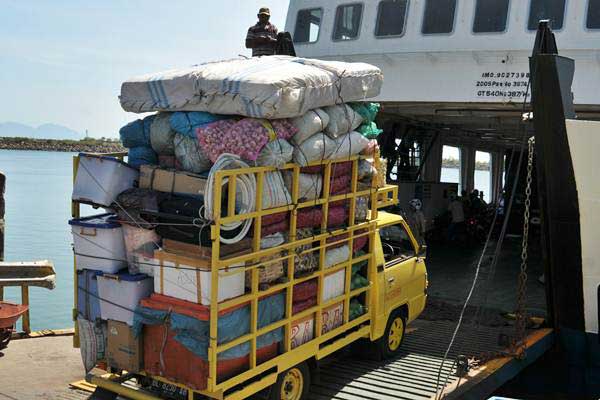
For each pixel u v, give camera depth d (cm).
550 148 693
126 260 482
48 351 708
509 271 1279
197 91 470
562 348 751
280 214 482
